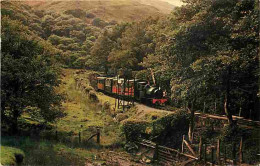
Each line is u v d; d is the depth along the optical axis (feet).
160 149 57.57
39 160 42.65
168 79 81.20
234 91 59.77
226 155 50.85
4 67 54.80
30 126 66.59
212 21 54.85
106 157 53.78
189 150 55.57
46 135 62.90
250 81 57.31
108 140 65.31
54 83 63.98
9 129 59.62
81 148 57.16
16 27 61.11
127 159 54.65
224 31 55.52
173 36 58.39
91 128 71.56
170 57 62.95
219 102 66.33
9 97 56.39
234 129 54.13
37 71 59.57
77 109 91.81
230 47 50.96
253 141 50.80
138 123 64.18
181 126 64.03
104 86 118.73
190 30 55.67
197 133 60.59
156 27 115.24
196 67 50.34
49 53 67.77
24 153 43.19
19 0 175.83
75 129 70.18
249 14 49.96
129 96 98.48
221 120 60.54
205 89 58.75
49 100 61.98
